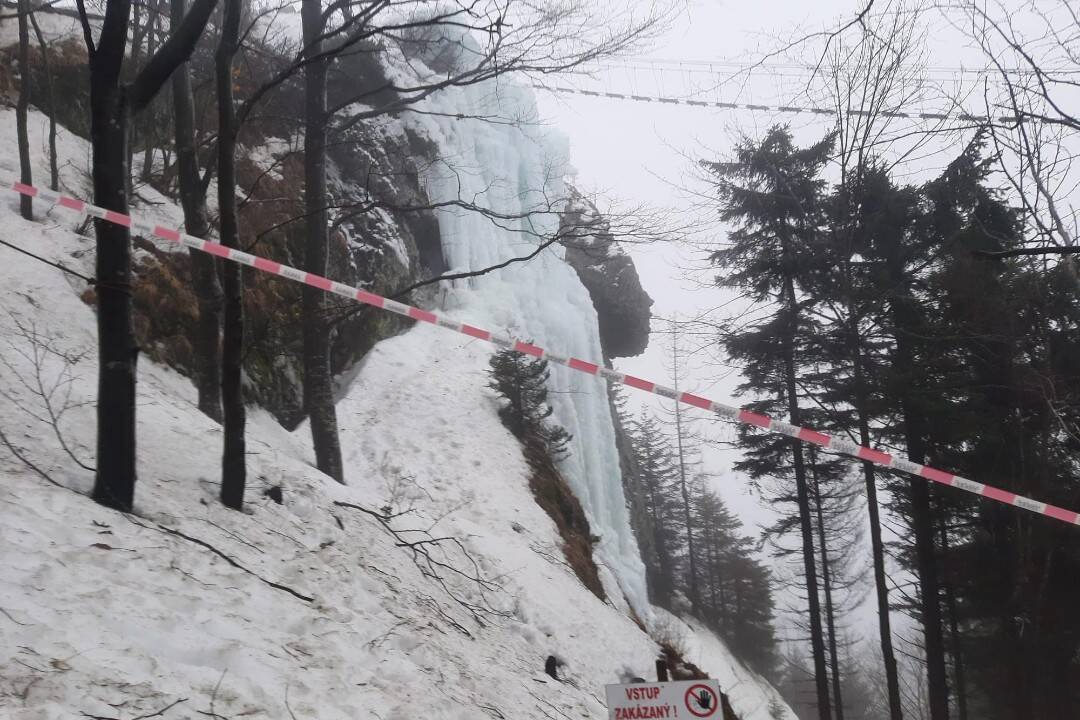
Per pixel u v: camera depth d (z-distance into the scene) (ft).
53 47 51.62
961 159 40.55
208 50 52.39
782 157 48.32
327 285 18.13
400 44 36.63
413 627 20.66
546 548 48.16
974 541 53.01
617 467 78.79
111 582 14.28
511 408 63.62
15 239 37.47
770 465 54.19
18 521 14.96
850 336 39.60
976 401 44.45
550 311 78.07
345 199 63.16
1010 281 40.45
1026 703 50.06
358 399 57.57
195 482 21.54
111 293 17.54
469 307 74.02
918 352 43.45
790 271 47.32
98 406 17.67
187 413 27.94
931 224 44.68
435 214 74.64
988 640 56.13
